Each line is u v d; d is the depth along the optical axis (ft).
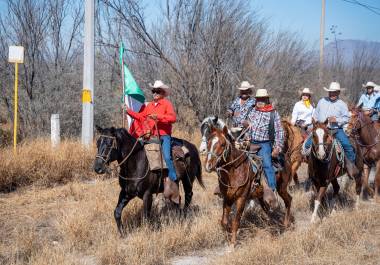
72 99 55.93
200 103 55.36
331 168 29.78
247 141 26.30
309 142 30.55
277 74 61.93
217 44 54.70
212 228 26.37
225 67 55.83
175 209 29.68
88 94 42.24
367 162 37.01
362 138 36.47
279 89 63.00
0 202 32.37
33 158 38.27
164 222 27.14
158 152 26.45
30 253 23.39
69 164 39.34
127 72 37.22
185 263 23.32
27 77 55.52
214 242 25.67
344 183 38.06
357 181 33.17
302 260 22.63
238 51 57.06
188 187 30.17
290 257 22.76
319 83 77.51
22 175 36.83
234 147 24.49
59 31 58.90
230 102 56.65
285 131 33.32
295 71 66.64
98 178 39.50
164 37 55.06
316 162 29.63
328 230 26.48
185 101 55.62
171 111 27.37
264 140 26.68
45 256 22.45
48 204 32.27
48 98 54.29
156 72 56.18
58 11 58.65
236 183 24.44
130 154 25.35
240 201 24.71
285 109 66.95
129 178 25.50
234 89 56.44
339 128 31.73
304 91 39.34
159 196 33.40
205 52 54.75
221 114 56.70
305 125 37.68
